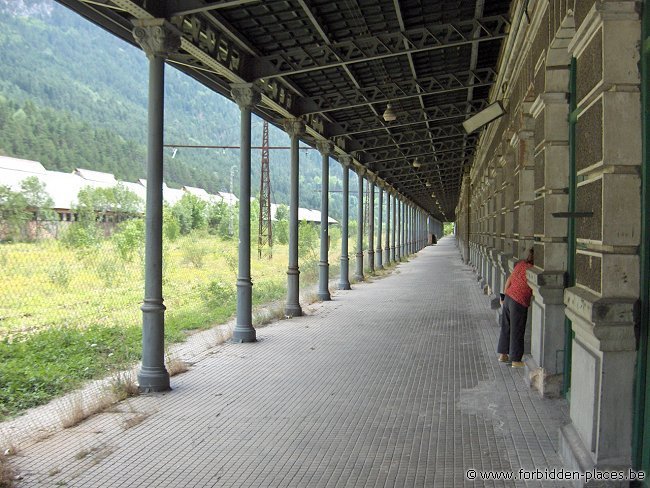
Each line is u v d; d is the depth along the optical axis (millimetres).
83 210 19828
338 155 18234
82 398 6316
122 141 71375
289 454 4566
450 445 4633
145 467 4379
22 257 15148
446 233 160500
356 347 8977
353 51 9602
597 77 3580
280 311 12531
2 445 4945
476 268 23922
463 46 11086
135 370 7816
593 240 3676
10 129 51594
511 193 10547
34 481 4164
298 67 9531
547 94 5582
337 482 3998
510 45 8500
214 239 36719
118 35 7242
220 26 8180
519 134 8008
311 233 32000
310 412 5672
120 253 18547
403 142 18109
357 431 5066
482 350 8500
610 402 3406
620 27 3352
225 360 8219
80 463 4492
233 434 5078
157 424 5418
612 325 3330
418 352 8477
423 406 5746
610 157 3373
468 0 8812
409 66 11797
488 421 5203
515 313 7238
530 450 4445
